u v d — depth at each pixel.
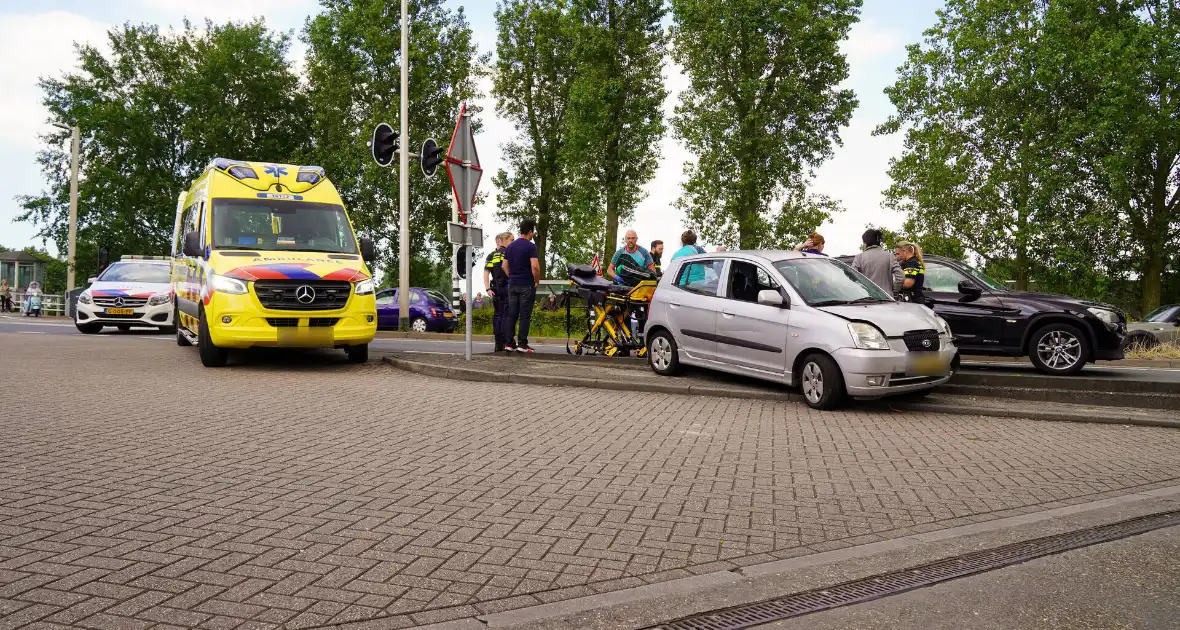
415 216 43.22
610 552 4.14
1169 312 23.47
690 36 36.22
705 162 36.28
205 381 10.30
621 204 38.06
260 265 11.59
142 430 6.99
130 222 46.00
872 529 4.64
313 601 3.43
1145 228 32.41
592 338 13.96
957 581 3.85
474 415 8.23
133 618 3.21
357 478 5.55
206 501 4.90
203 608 3.32
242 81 46.59
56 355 13.17
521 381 10.84
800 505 5.12
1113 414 8.67
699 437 7.35
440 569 3.84
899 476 5.97
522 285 13.36
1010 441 7.45
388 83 40.25
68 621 3.15
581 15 36.62
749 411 8.91
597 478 5.71
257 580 3.64
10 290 43.16
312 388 9.91
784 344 9.55
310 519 4.59
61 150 46.22
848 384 8.84
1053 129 32.72
